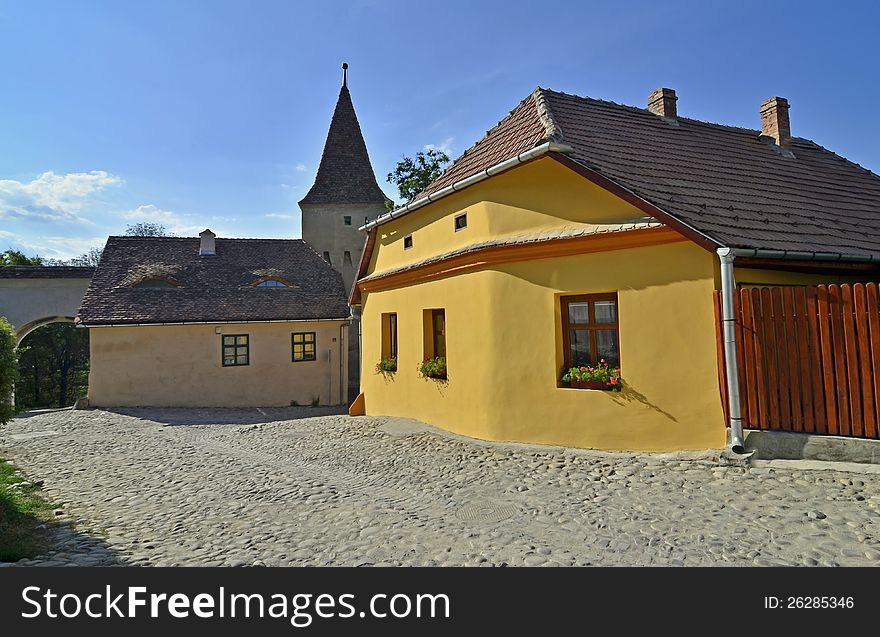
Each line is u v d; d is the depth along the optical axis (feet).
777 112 45.88
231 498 23.38
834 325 20.88
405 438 33.99
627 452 25.81
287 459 31.45
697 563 14.65
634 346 25.99
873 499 17.49
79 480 27.55
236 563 16.28
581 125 34.73
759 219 28.25
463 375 33.35
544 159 29.58
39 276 73.20
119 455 34.37
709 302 24.04
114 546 17.88
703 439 23.95
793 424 21.62
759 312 22.50
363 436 36.29
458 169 39.78
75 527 19.85
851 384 20.43
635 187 26.58
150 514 21.43
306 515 20.56
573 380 28.19
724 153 38.96
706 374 24.00
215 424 50.37
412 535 17.83
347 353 73.72
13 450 36.60
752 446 22.30
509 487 22.39
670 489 20.47
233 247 81.82
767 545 15.34
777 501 18.28
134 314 64.95
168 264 74.69
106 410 60.49
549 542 16.58
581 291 27.71
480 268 31.96
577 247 27.58
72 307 74.69
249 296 72.33
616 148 32.53
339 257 94.73
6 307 71.87
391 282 42.96
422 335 38.45
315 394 71.61
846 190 40.27
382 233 46.14
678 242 24.99
